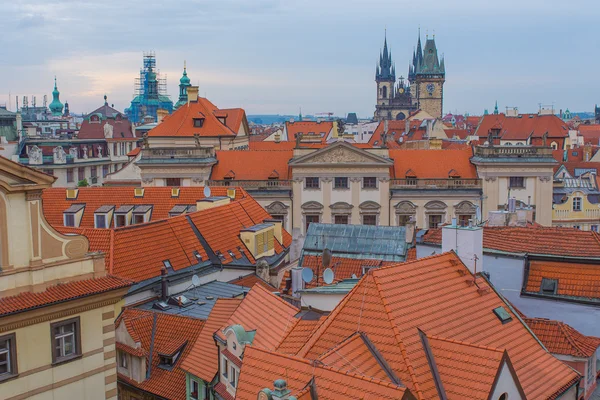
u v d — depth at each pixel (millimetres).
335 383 25891
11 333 34688
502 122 192000
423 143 156875
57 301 36188
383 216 99938
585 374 35250
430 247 55562
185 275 56125
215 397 37812
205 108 124312
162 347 44344
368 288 31406
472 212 99375
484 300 34281
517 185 99188
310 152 99250
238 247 64688
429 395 27141
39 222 36594
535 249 46000
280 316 36062
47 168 144625
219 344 37812
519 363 31422
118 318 46312
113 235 54219
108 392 39781
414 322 30234
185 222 62031
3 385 34375
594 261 42719
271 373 27797
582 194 100750
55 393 36844
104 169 164000
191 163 101562
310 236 63000
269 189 100562
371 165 98625
